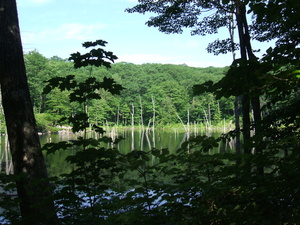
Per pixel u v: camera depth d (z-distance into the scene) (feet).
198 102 238.48
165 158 6.33
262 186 5.03
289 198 4.69
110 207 6.78
